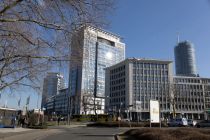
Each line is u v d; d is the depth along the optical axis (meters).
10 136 23.72
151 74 137.12
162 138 14.64
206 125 43.16
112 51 72.81
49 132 30.08
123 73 139.12
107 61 73.88
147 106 131.62
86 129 37.62
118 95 140.00
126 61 136.62
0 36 11.38
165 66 139.25
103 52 66.81
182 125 48.03
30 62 13.44
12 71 15.08
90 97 89.88
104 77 150.12
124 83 136.88
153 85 135.88
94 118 78.12
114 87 144.12
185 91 135.62
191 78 139.88
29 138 22.09
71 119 81.00
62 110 131.25
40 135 25.30
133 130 23.14
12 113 44.53
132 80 134.25
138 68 136.62
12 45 13.37
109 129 37.06
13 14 9.92
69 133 28.31
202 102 136.50
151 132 17.58
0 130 31.44
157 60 138.25
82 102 86.44
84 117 80.25
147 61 137.75
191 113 132.12
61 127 44.53
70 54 11.28
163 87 131.62
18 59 13.88
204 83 139.75
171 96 88.38
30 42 11.05
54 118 81.81
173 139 13.98
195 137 13.74
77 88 82.88
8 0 9.23
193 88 137.88
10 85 16.17
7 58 12.29
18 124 44.31
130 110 125.56
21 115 47.50
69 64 11.45
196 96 136.50
